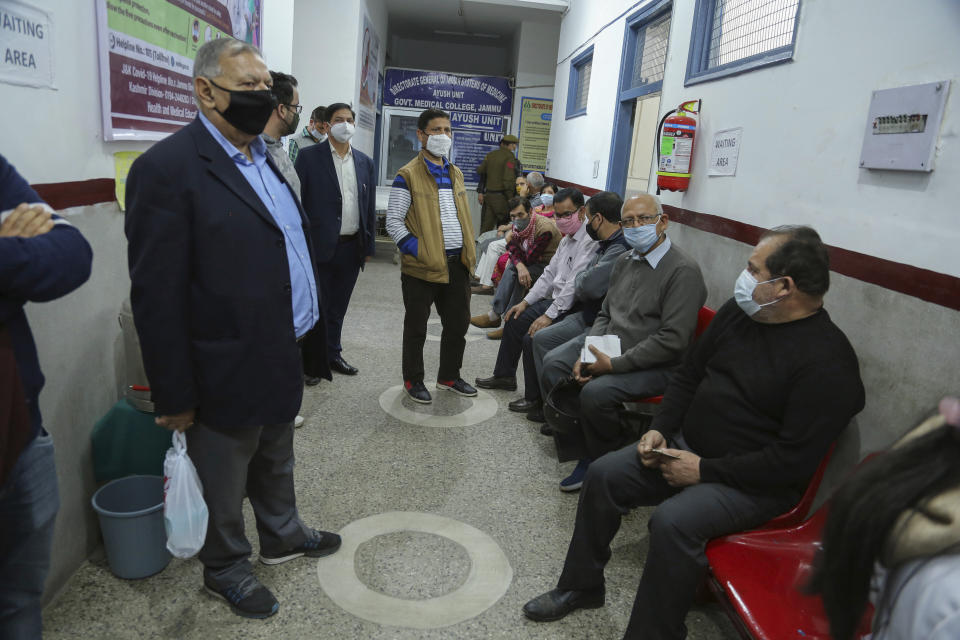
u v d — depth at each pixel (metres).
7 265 1.01
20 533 1.20
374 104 8.54
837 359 1.59
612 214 2.96
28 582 1.25
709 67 3.28
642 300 2.53
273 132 2.58
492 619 1.80
